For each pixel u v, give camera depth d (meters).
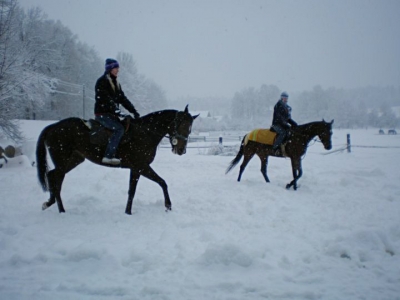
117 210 6.45
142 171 6.28
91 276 3.77
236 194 7.74
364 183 8.86
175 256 4.22
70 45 45.69
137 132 6.23
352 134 53.03
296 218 5.82
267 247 4.37
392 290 3.40
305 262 4.08
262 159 9.42
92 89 49.00
